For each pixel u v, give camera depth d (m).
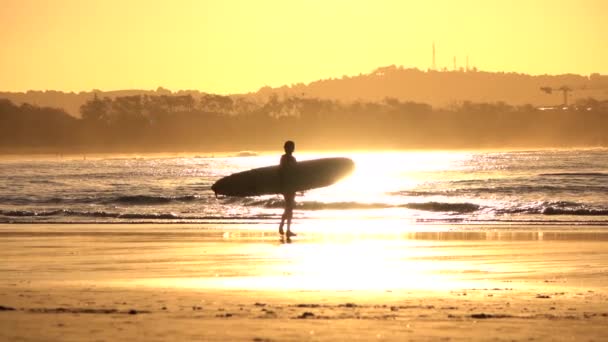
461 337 31.72
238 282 51.16
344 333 32.31
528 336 31.98
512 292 46.00
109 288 46.97
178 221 114.44
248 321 34.81
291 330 32.81
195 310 37.94
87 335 31.33
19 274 56.47
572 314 37.41
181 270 58.25
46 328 32.75
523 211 129.50
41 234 92.62
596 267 60.31
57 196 182.38
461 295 44.31
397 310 38.38
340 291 46.00
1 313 36.69
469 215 124.75
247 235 90.75
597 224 105.44
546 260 65.06
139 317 35.72
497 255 68.94
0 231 97.50
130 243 80.94
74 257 67.69
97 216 125.44
